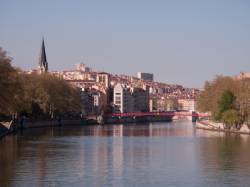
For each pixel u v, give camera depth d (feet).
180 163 537.65
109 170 489.26
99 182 433.07
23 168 491.72
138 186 421.18
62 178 446.19
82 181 435.53
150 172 480.64
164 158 578.25
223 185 428.15
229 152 635.25
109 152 634.84
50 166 506.89
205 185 427.33
